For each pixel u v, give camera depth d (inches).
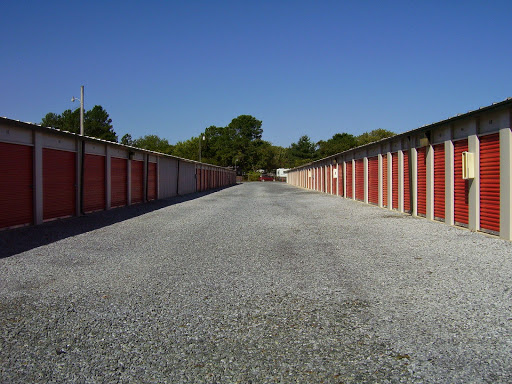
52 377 129.4
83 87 1216.2
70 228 465.1
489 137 376.2
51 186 518.3
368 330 162.9
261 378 128.2
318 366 135.0
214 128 4151.1
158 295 212.2
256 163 3922.2
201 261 292.7
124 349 149.0
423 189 534.3
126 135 3272.6
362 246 339.9
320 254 311.9
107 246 353.1
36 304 198.1
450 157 449.1
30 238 393.1
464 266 259.1
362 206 746.8
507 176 345.4
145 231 443.8
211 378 128.5
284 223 503.8
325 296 207.2
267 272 258.5
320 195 1171.9
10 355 144.4
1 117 411.8
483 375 126.5
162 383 125.8
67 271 263.4
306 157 4222.4
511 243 328.8
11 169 439.5
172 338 158.4
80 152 590.2
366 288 219.3
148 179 927.0
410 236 382.6
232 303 198.8
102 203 674.8
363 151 842.8
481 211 393.4
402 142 611.2
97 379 128.2
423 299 197.9
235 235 412.5
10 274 255.4
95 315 183.2
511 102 323.9
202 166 1635.1
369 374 129.1
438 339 152.6
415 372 129.4
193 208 740.7
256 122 4212.6
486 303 189.0
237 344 152.6
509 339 150.7
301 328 166.6
